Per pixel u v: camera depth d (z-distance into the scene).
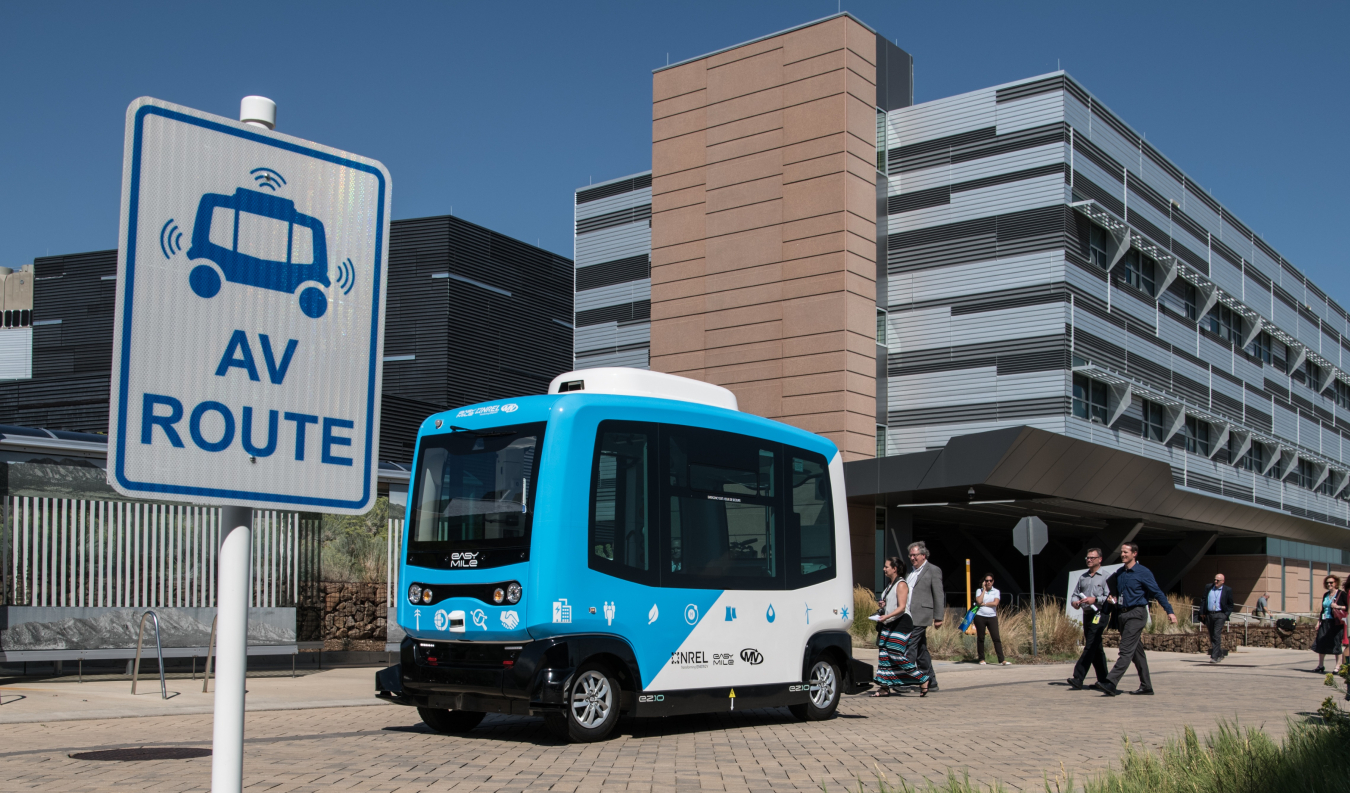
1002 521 41.22
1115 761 7.99
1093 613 14.26
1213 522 43.09
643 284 41.84
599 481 9.45
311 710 11.50
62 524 13.20
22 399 47.16
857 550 33.75
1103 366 35.97
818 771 7.68
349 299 2.57
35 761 7.73
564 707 8.95
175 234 2.34
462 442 9.89
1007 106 35.69
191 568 14.07
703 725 10.70
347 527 16.34
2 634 12.48
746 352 35.91
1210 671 18.77
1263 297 51.03
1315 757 6.54
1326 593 18.58
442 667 9.53
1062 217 34.47
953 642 21.16
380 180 2.64
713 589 10.20
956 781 6.40
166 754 8.10
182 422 2.33
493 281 50.12
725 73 37.53
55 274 49.25
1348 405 64.31
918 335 36.19
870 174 35.88
